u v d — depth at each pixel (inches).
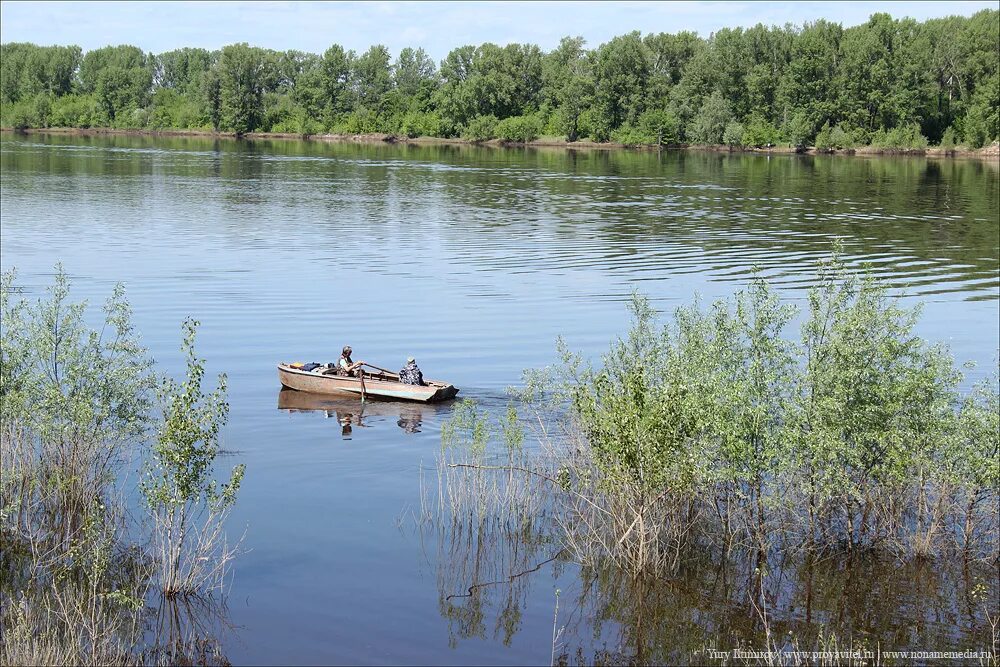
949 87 5900.6
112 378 737.6
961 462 668.7
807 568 660.1
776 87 6072.8
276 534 696.4
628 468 649.6
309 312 1381.6
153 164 4249.5
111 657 540.1
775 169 4389.8
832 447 646.5
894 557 674.8
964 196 3184.1
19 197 2760.8
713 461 683.4
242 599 610.2
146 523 699.4
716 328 722.8
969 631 587.2
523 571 655.8
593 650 565.0
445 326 1310.3
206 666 538.3
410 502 752.3
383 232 2239.2
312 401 997.8
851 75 5757.9
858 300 690.8
